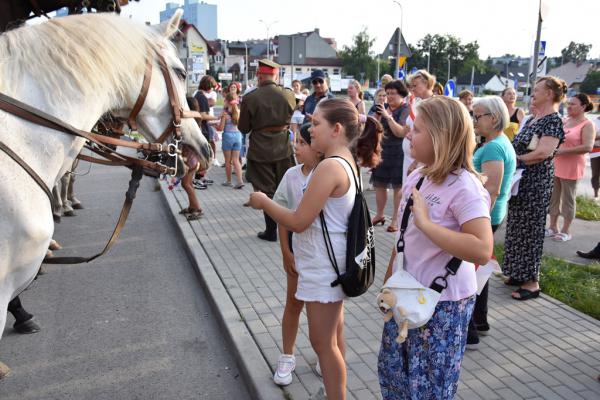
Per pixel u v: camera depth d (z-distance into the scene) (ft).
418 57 258.37
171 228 21.80
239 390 10.10
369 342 11.41
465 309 6.75
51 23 7.86
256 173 18.84
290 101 18.67
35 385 10.02
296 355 10.69
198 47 62.90
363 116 8.49
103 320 12.96
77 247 18.75
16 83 7.29
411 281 6.48
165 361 11.09
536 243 13.93
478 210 6.22
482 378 10.10
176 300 14.37
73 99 7.64
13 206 6.87
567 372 10.36
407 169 19.08
